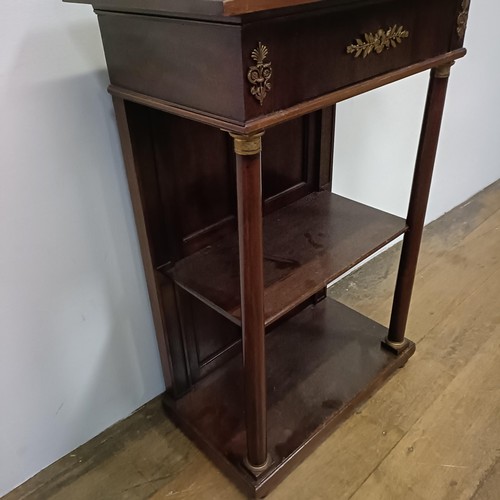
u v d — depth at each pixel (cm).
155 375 122
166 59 68
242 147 66
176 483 105
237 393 119
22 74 77
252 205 71
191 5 55
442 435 112
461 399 121
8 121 78
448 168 189
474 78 177
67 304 98
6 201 82
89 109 86
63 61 81
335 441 112
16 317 91
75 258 95
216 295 93
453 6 86
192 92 67
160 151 91
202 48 62
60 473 108
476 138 197
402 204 177
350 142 143
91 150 89
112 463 110
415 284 160
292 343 132
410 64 84
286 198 120
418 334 140
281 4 56
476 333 140
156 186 93
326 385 119
